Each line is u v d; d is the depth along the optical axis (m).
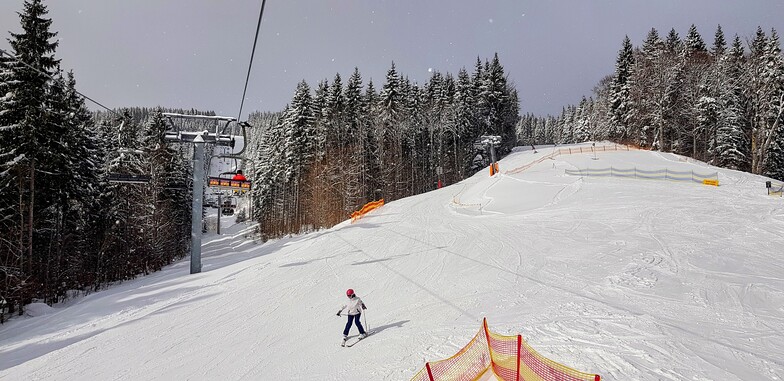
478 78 72.69
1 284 20.73
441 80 75.94
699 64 56.16
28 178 23.00
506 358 6.44
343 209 51.06
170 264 43.47
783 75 43.41
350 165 54.19
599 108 80.88
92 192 32.12
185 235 55.94
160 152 41.41
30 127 22.42
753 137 46.78
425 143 70.19
